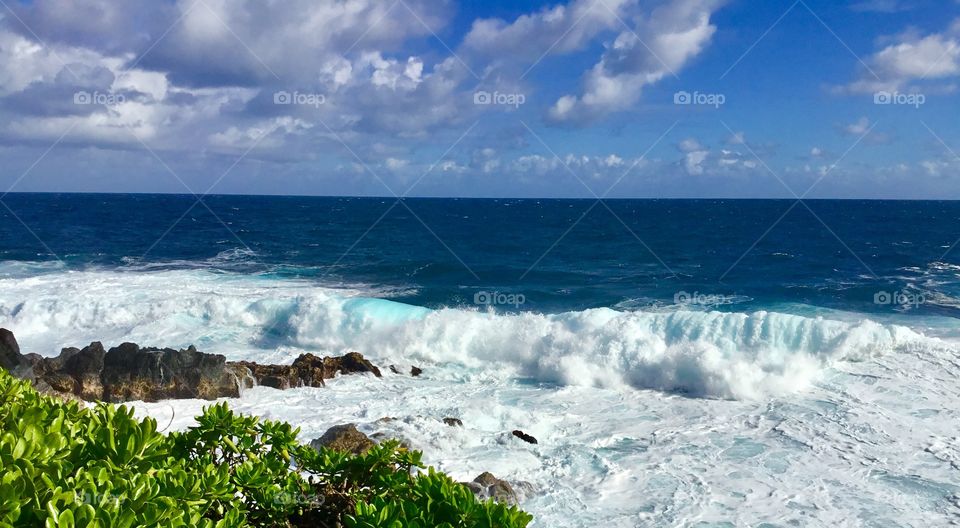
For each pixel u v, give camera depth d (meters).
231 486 3.67
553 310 23.83
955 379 13.64
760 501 9.06
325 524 4.15
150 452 3.54
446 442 10.89
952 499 9.01
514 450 10.77
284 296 21.17
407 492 4.03
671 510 8.84
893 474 9.78
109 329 19.45
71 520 2.60
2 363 12.88
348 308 18.59
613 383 14.66
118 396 13.07
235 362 14.74
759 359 14.62
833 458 10.38
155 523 2.80
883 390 13.29
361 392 14.05
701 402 13.31
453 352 16.64
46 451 3.17
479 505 3.30
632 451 10.84
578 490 9.45
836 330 15.11
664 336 15.91
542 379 15.17
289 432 4.59
